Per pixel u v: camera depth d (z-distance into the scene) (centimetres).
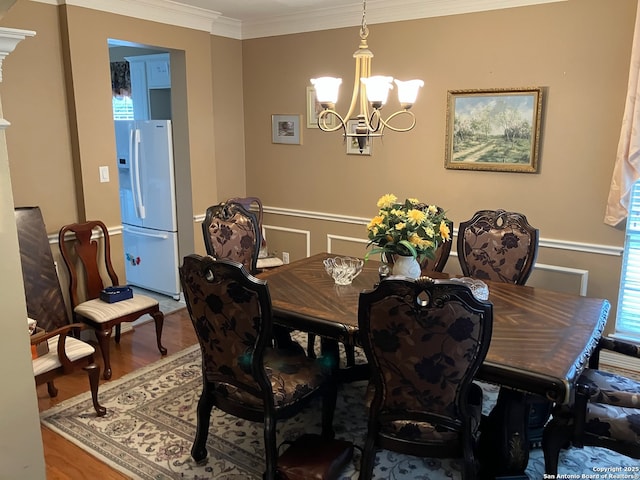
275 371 231
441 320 168
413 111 390
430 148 389
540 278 359
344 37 412
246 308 195
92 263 359
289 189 474
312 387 229
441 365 177
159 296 482
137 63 510
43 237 324
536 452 246
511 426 212
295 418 278
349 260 308
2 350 102
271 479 214
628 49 304
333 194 447
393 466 237
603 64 314
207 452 247
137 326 408
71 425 269
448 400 183
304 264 321
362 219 433
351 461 237
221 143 471
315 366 240
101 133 364
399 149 404
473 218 312
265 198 493
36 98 331
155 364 340
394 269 252
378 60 399
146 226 477
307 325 229
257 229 348
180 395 301
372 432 199
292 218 478
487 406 285
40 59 330
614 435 193
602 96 317
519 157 351
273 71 458
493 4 343
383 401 193
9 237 100
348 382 297
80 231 351
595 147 325
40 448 110
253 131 485
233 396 223
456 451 192
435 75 376
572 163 335
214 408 285
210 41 438
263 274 297
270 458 213
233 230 333
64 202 356
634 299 332
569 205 341
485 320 167
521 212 359
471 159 371
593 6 311
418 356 178
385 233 243
